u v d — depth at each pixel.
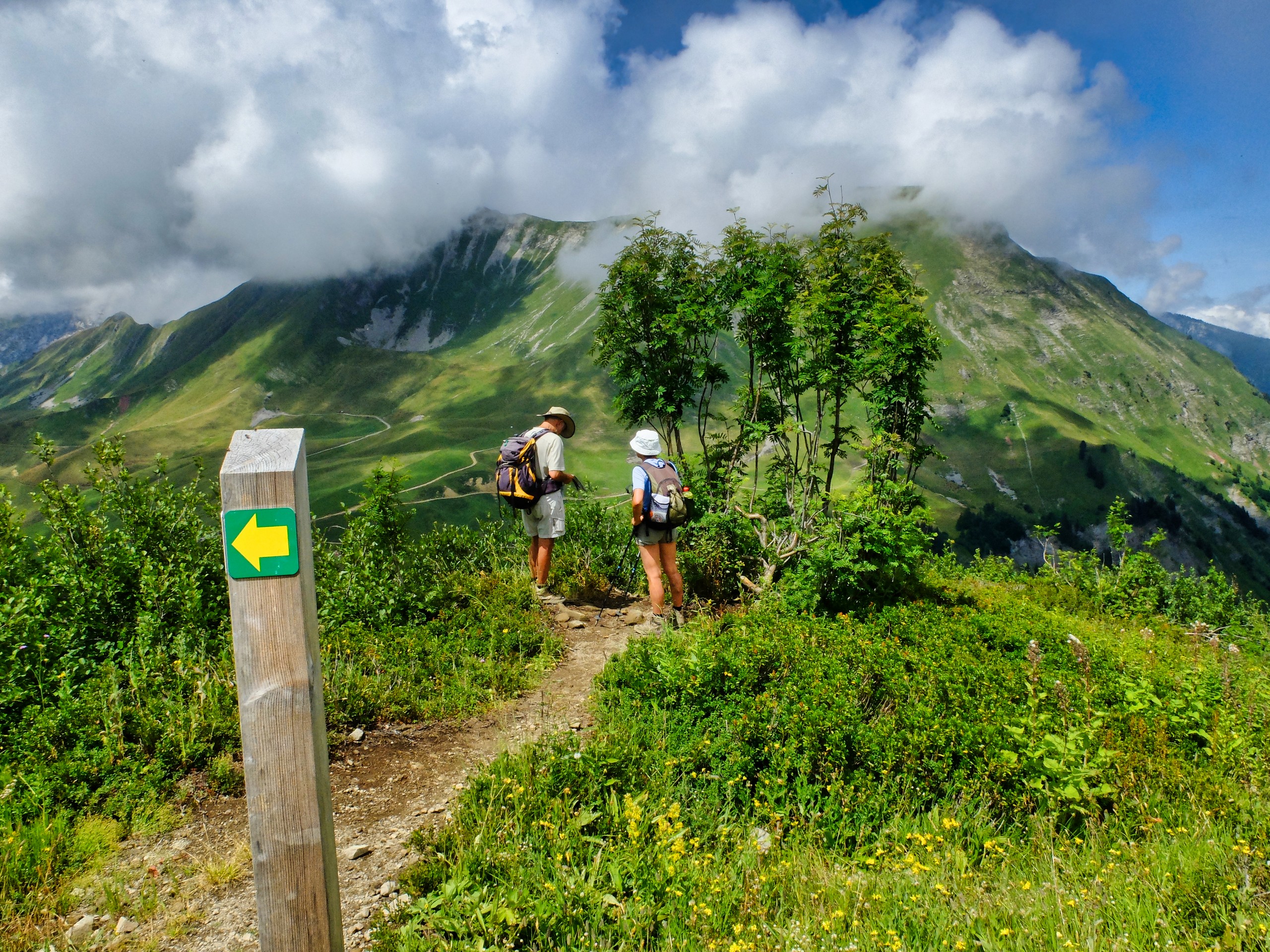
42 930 3.15
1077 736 4.28
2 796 3.84
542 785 4.06
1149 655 7.98
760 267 9.70
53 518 6.54
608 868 3.37
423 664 6.30
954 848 3.67
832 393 9.92
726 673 5.14
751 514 9.01
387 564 7.83
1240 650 8.68
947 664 5.82
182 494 7.36
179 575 6.53
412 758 4.91
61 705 4.60
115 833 3.82
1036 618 9.08
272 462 2.08
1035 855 3.71
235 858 3.69
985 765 4.27
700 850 3.76
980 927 2.99
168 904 3.36
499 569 8.97
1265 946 2.68
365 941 3.08
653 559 7.66
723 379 9.97
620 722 5.09
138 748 4.39
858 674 5.35
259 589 2.09
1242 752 4.67
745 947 2.82
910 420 10.17
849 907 3.19
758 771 4.41
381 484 8.14
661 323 9.65
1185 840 3.70
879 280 9.61
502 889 3.20
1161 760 4.45
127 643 5.88
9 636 5.07
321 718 2.26
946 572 16.20
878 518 7.75
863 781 4.15
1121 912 3.05
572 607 8.37
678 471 9.48
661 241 10.03
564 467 8.02
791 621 6.75
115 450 7.31
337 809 4.27
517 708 5.73
